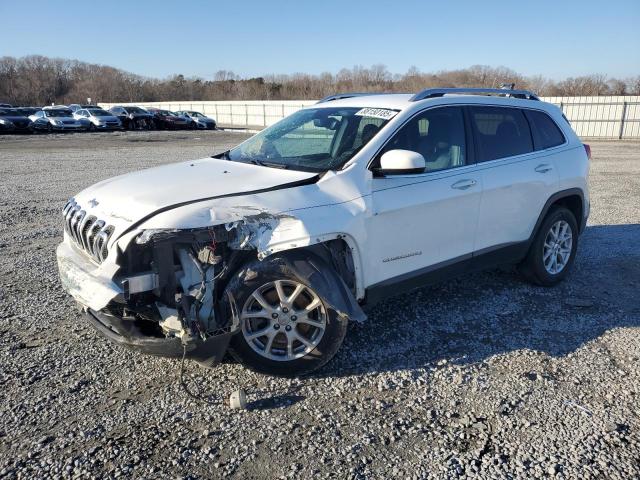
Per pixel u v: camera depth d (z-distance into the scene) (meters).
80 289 3.26
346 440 2.97
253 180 3.68
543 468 2.75
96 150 21.47
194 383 3.53
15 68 95.56
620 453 2.86
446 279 4.44
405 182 3.97
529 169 4.86
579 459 2.81
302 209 3.43
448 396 3.40
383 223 3.81
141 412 3.21
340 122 4.35
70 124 34.88
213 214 3.21
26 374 3.62
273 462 2.79
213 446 2.91
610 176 13.38
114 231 3.22
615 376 3.64
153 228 3.09
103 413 3.20
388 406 3.29
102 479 2.65
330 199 3.58
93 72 101.75
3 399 3.32
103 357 3.87
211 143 26.11
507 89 5.16
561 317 4.61
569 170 5.27
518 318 4.57
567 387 3.51
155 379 3.59
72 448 2.88
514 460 2.81
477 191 4.39
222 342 3.25
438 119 4.36
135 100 96.31
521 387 3.51
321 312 3.52
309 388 3.49
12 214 8.54
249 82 89.50
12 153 19.78
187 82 99.00
